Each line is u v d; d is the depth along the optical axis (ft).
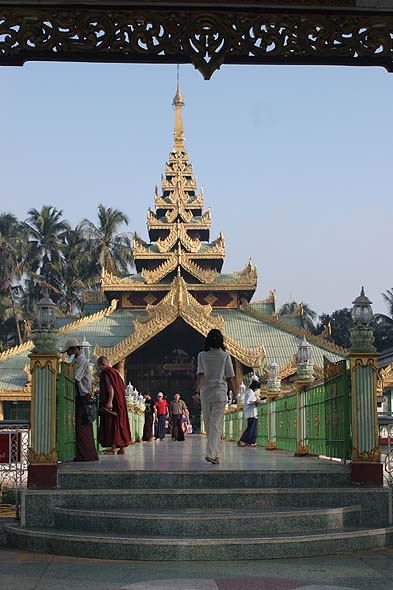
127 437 52.75
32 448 35.55
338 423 39.24
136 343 185.78
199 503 33.45
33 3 32.86
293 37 33.76
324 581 25.05
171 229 231.50
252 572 26.50
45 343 36.40
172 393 210.18
